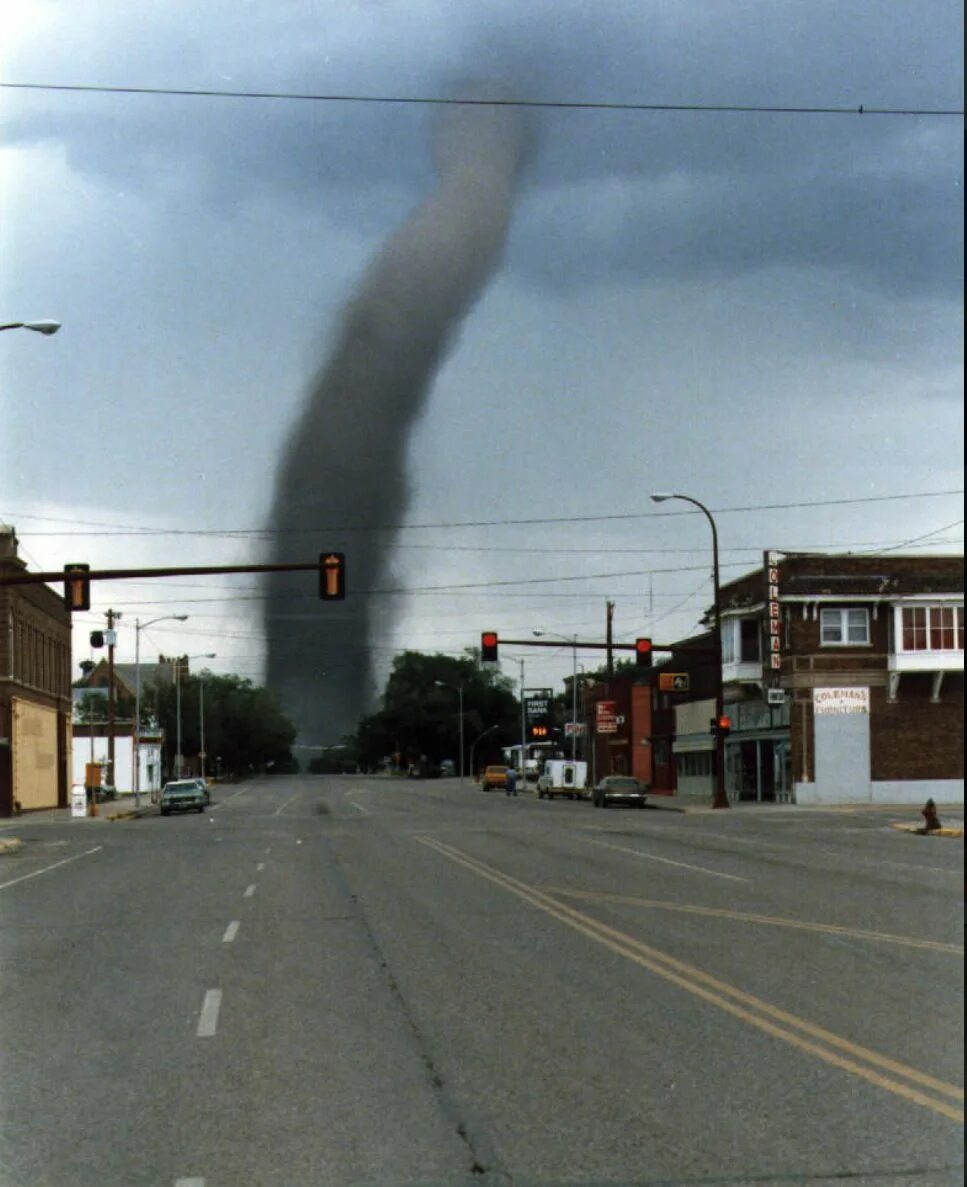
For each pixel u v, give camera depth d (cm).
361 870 2773
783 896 2145
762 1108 842
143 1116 862
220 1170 745
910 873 2569
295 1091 914
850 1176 709
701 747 7556
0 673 6788
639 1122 816
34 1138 817
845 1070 938
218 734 13212
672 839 3797
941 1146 759
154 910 2081
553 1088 904
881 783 6206
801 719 6194
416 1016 1170
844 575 6228
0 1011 1242
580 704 13012
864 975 1338
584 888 2323
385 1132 810
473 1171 732
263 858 3186
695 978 1336
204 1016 1190
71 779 8506
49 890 2511
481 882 2464
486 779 9906
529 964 1452
